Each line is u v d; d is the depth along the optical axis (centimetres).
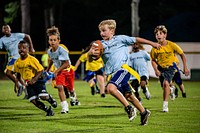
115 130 1259
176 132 1232
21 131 1252
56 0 5781
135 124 1361
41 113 1623
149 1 5956
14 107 1817
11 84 3266
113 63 1270
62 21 6350
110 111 1675
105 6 6253
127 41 1276
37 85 1508
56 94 2475
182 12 6044
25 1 4741
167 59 1642
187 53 3519
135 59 1948
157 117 1503
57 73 1537
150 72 3581
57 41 1562
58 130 1264
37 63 1488
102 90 2262
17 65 1503
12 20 5250
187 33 5419
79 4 6334
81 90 2748
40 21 6194
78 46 6359
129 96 1295
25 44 1497
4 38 2084
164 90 1642
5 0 5412
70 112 1642
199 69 3750
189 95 2361
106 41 1282
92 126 1329
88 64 2280
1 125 1353
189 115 1553
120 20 5866
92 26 6366
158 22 5891
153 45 1265
